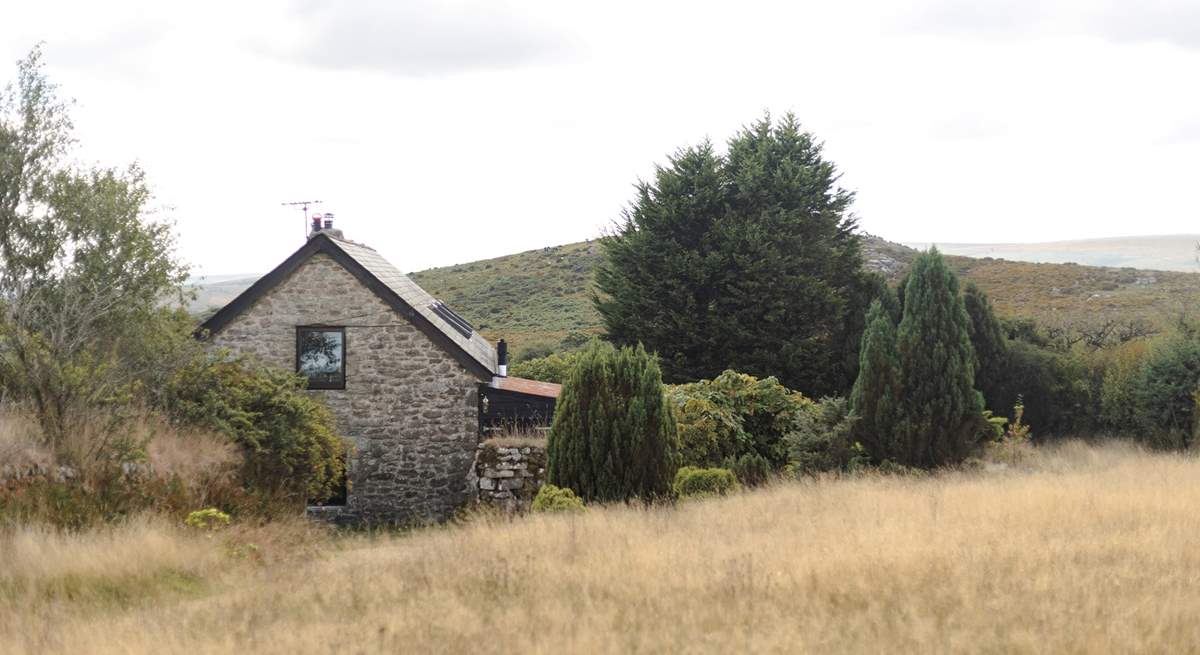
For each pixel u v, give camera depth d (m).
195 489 16.89
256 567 13.98
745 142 38.78
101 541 13.27
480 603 10.29
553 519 15.77
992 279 69.50
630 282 37.03
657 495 18.80
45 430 15.80
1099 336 38.25
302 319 25.06
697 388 26.67
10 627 9.79
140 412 17.75
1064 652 7.62
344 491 25.05
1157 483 17.42
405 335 25.14
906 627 8.40
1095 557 11.10
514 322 68.38
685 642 8.27
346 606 10.44
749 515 15.81
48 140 18.84
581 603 9.95
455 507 24.88
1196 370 26.89
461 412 25.16
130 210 19.59
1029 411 32.47
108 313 19.09
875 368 23.28
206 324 24.92
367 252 29.16
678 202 36.41
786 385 35.28
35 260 18.50
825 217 37.12
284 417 20.22
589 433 19.11
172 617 10.12
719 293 36.00
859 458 23.48
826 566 11.10
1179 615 8.39
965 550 11.60
